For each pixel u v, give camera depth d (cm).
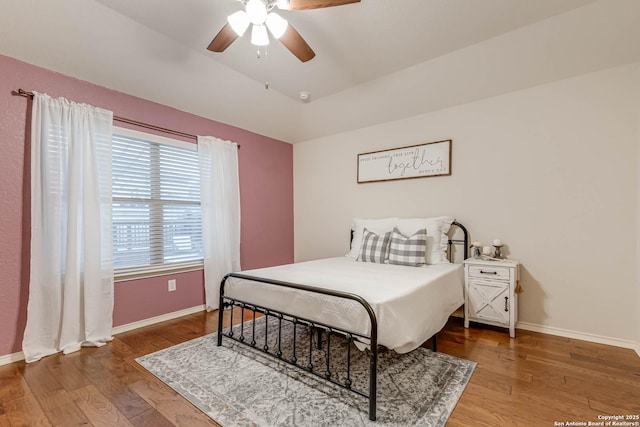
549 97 266
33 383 186
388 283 204
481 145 302
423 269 265
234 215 370
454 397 168
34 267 219
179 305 319
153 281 299
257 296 218
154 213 305
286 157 455
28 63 224
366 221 361
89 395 173
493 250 291
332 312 174
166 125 309
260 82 315
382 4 204
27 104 223
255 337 262
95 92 258
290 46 201
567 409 158
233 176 370
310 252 449
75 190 236
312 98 354
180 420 151
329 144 426
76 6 203
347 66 284
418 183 344
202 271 342
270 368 204
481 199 302
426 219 316
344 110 367
